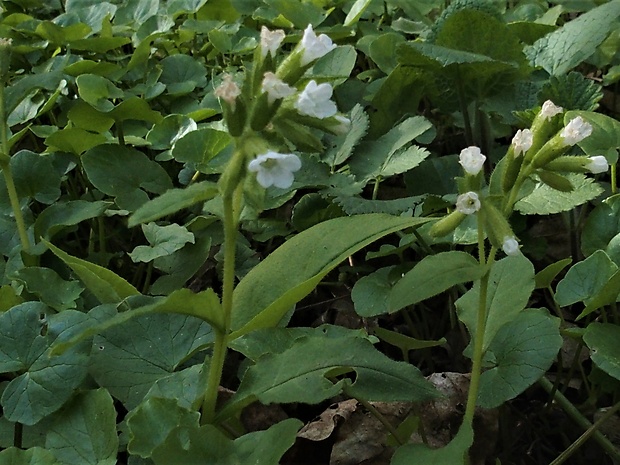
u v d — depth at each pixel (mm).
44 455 258
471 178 254
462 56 427
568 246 440
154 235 376
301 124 251
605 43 554
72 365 282
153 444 251
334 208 396
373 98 471
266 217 454
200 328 306
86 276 313
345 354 262
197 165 421
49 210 382
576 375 371
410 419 280
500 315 278
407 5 638
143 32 585
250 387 261
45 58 582
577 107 448
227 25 608
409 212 403
